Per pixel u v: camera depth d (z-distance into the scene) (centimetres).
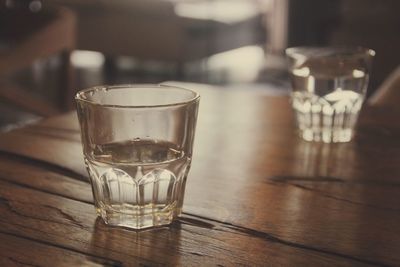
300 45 339
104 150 48
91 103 47
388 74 262
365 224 48
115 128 48
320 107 68
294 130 72
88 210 50
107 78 345
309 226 48
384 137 70
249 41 395
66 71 145
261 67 381
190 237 46
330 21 287
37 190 53
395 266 43
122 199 47
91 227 47
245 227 47
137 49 334
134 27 330
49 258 43
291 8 337
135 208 47
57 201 51
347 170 59
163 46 327
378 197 53
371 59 69
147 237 46
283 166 60
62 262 42
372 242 46
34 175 57
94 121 47
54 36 139
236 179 56
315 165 60
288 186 55
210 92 89
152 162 47
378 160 62
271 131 71
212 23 333
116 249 44
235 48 376
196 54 333
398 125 74
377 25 270
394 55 262
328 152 64
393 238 46
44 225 47
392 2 268
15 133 68
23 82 323
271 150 64
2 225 47
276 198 53
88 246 44
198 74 357
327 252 44
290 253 44
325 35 289
